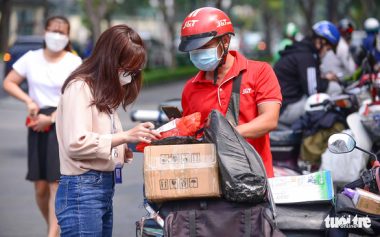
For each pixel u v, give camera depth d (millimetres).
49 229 9492
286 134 9867
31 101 9383
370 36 14297
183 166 5738
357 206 6129
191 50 6406
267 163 6824
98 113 6004
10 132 20625
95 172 6031
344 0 60750
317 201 6215
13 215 11445
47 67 9453
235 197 5691
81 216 6000
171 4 54031
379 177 6594
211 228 5766
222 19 6473
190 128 6090
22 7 71875
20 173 14773
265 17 82562
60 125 6086
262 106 6641
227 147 5750
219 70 6746
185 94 6969
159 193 5738
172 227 5754
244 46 72375
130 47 6004
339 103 9648
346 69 13562
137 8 88625
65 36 9352
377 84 9773
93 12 37781
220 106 6730
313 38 12117
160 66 54625
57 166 9242
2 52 47906
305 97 11109
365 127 8758
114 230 10406
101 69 5992
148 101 29766
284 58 11164
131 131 5930
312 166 9688
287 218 6188
